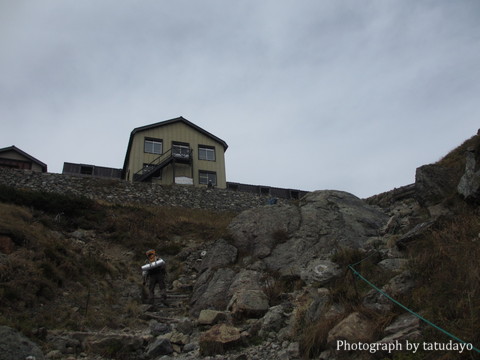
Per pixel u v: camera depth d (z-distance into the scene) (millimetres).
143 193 22391
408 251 7867
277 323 7262
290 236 11867
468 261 5812
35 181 20531
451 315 5105
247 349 6707
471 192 8180
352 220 12547
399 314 5668
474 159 8914
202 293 10281
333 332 5699
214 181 31312
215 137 32625
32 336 6805
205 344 6812
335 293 6910
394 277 6746
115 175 31969
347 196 14273
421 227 8172
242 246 11852
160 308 10070
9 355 5629
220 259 11383
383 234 11172
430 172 10711
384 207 15000
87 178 21938
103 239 15070
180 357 6707
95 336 7238
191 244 16047
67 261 10453
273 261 10914
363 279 7254
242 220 12844
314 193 14656
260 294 8492
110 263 12336
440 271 6094
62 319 8242
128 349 7004
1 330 5949
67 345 6898
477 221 7277
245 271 10383
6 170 20250
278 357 6094
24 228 10977
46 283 9016
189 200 23250
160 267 10609
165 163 29062
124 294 10648
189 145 31594
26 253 9727
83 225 15484
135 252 14609
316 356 5785
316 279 8570
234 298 8734
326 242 11391
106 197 21234
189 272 13305
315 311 6855
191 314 9508
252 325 7512
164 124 31359
